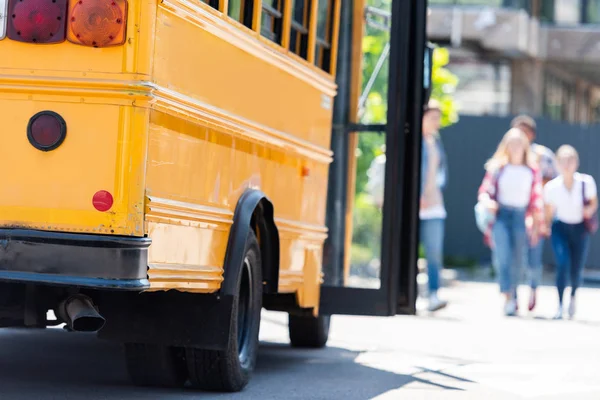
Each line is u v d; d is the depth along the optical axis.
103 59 7.08
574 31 37.94
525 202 17.66
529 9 36.69
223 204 8.55
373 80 11.25
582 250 17.78
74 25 7.07
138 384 9.23
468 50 37.44
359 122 11.33
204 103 8.00
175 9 7.41
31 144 7.12
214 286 8.48
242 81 8.72
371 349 12.78
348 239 11.34
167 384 9.23
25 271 7.08
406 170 11.18
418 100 11.12
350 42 11.37
